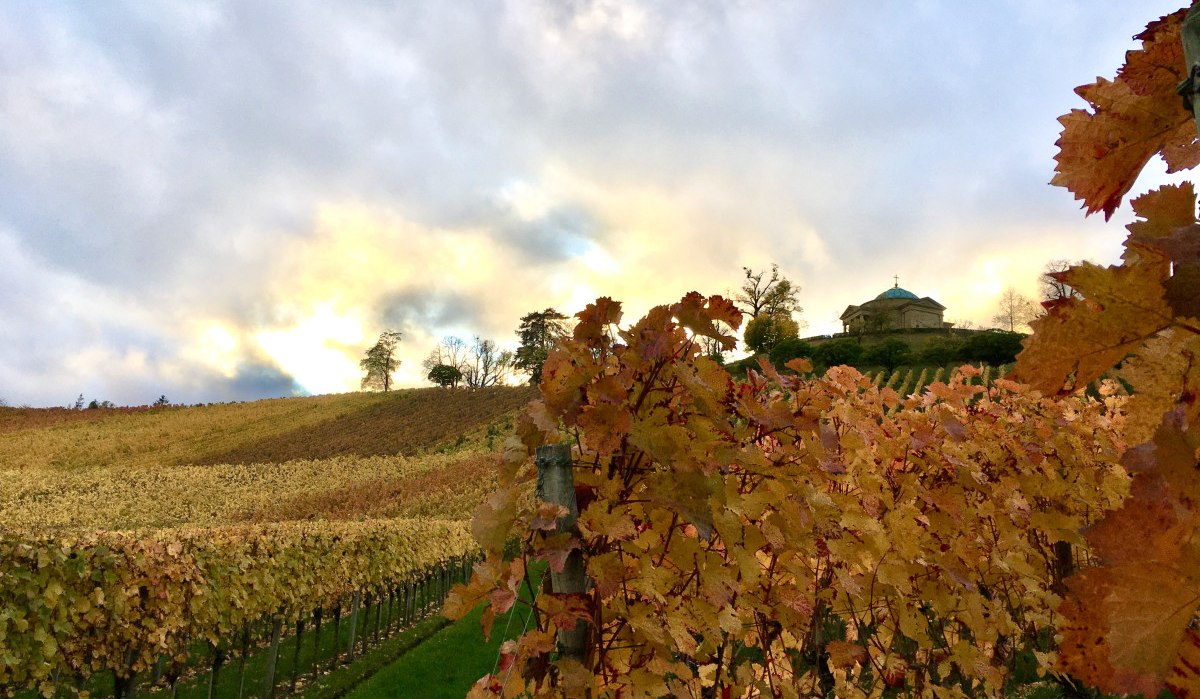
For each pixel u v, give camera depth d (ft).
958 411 12.69
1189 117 2.72
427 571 45.01
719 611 6.52
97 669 19.44
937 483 10.64
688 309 5.87
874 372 142.20
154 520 80.28
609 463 6.16
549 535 5.44
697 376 5.77
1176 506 1.99
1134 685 1.87
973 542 10.55
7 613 16.71
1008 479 11.62
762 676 7.91
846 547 8.13
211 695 23.68
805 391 8.82
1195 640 1.86
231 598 23.91
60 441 153.28
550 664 5.30
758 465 6.61
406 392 199.21
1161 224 2.42
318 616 30.22
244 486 100.07
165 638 21.17
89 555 19.03
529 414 5.80
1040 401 12.41
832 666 8.91
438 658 25.86
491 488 75.36
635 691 5.89
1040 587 12.28
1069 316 2.46
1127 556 2.04
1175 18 2.70
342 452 132.77
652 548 6.45
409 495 79.36
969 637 12.72
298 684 28.22
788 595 8.05
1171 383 2.29
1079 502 13.46
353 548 32.96
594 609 5.51
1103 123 2.92
